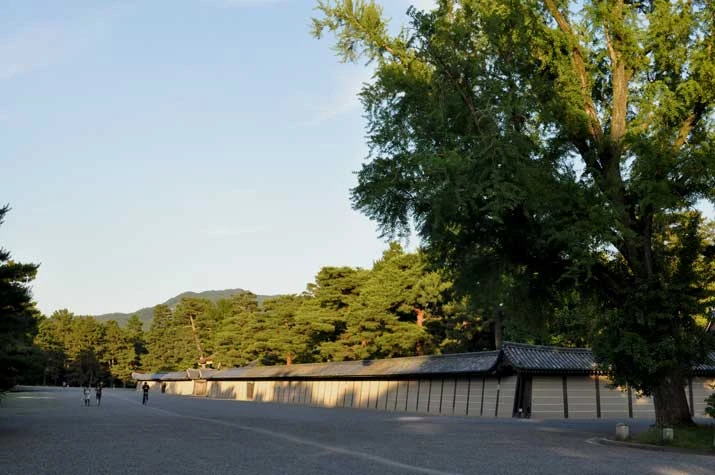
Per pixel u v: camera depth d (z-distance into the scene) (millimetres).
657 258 23188
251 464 14773
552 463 15336
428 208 21609
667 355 20562
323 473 13289
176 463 14898
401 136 21062
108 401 69812
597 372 40125
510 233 22391
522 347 41344
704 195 21953
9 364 26719
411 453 17406
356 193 21922
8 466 14305
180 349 138750
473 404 43469
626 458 16797
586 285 24438
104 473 13203
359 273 74688
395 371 51406
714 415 20859
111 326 159750
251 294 129750
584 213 20906
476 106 21125
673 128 21750
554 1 23859
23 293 26094
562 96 22438
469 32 21250
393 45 23297
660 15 21312
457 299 26484
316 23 23609
